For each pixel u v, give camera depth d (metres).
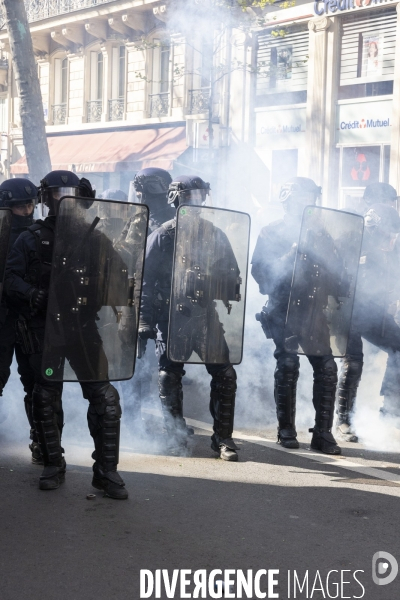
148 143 21.39
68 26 23.77
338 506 4.42
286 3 17.78
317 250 5.49
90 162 22.31
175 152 20.38
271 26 18.64
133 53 22.55
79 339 4.47
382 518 4.23
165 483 4.79
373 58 16.84
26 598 3.20
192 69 20.86
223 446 5.38
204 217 5.20
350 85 17.30
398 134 16.19
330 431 5.68
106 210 4.48
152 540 3.84
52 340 4.42
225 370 5.35
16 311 4.72
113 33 23.16
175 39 21.17
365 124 16.97
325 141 17.70
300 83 18.39
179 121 21.16
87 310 4.48
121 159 21.36
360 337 6.19
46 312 4.44
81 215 4.42
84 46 24.11
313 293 5.52
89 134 23.97
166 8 20.53
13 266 4.53
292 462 5.35
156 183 6.62
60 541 3.80
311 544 3.84
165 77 21.86
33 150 14.84
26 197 5.30
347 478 5.00
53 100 25.64
